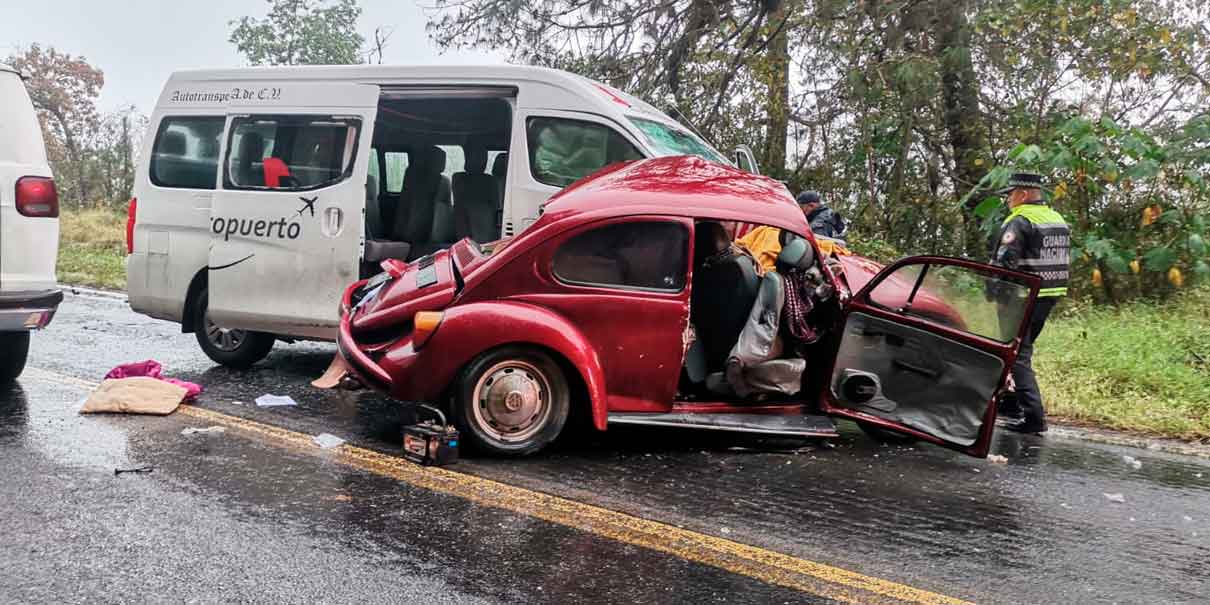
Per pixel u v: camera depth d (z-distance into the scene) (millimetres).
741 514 4676
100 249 18953
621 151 7078
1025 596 3805
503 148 8922
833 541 4352
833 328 5902
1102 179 11500
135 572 3666
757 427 5703
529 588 3656
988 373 5594
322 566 3789
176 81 8172
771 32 14969
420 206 8500
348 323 6152
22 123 6203
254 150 7711
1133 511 5016
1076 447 6477
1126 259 11055
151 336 9484
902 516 4766
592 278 5625
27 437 5500
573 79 7305
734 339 5992
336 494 4711
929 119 14391
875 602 3684
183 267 7910
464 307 5492
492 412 5508
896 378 5816
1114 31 12734
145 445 5449
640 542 4219
